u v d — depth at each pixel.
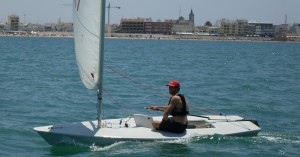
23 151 16.84
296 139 19.17
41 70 48.94
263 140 18.67
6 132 19.61
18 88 33.41
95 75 16.83
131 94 32.12
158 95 32.12
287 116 25.14
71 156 15.99
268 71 56.88
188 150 16.53
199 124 19.05
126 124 17.78
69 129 16.98
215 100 30.56
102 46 16.56
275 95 33.53
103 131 16.97
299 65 70.69
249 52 125.62
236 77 47.28
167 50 125.00
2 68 49.59
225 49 148.38
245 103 29.34
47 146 17.44
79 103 27.67
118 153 16.08
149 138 16.94
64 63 60.97
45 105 26.67
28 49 104.25
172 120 17.42
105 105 27.06
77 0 16.67
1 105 26.16
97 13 16.38
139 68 56.88
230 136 18.22
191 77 46.25
